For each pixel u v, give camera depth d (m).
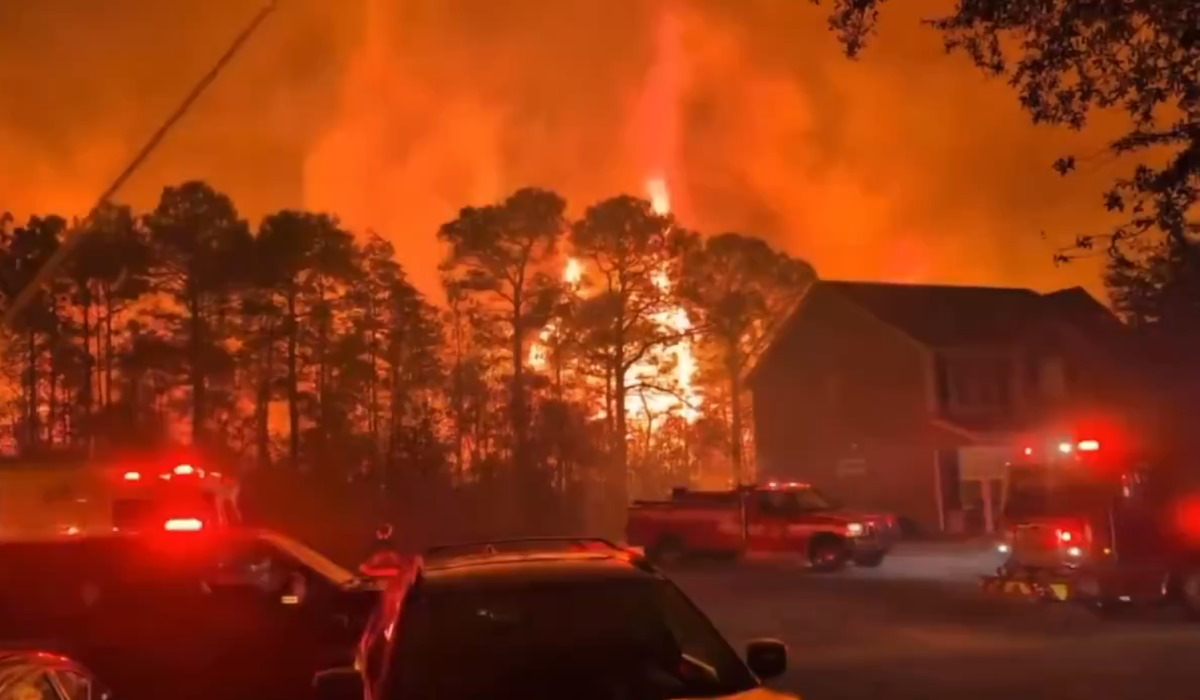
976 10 9.56
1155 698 12.46
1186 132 9.27
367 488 41.56
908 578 27.05
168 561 10.42
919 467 42.09
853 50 10.35
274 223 46.59
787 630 18.75
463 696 5.96
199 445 42.84
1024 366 42.94
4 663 5.72
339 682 6.12
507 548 7.48
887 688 13.27
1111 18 9.18
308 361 46.84
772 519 30.50
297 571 11.03
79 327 46.28
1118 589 18.62
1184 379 29.55
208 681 10.32
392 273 48.78
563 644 6.24
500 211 48.62
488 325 48.81
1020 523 20.30
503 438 45.59
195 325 45.81
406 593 6.50
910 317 43.97
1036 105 9.50
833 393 45.66
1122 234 9.66
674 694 5.96
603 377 49.06
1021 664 14.82
